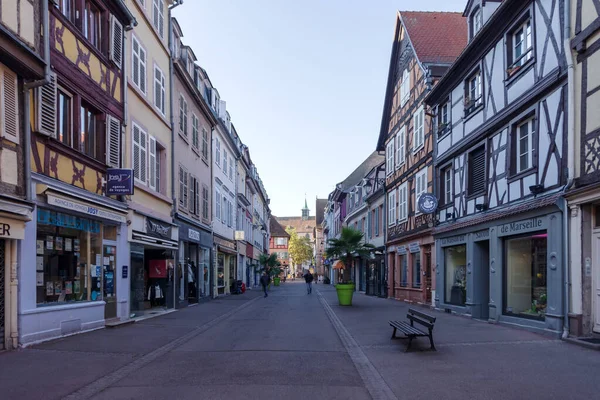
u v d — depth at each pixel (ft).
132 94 46.78
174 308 60.08
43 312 31.22
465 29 72.43
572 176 31.58
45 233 32.53
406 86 75.15
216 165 90.02
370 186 107.55
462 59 50.19
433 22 73.77
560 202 32.42
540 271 36.68
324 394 19.65
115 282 42.60
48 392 19.63
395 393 19.74
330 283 209.26
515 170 40.91
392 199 84.74
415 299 69.36
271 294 106.22
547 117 35.32
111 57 40.88
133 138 46.57
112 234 42.63
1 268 28.04
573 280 31.63
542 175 35.78
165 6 59.41
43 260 32.32
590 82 30.32
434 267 60.59
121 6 42.19
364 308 62.90
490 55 45.42
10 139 27.55
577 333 31.04
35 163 30.40
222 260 100.22
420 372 23.44
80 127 35.96
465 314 49.96
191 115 70.08
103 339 33.30
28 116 29.27
